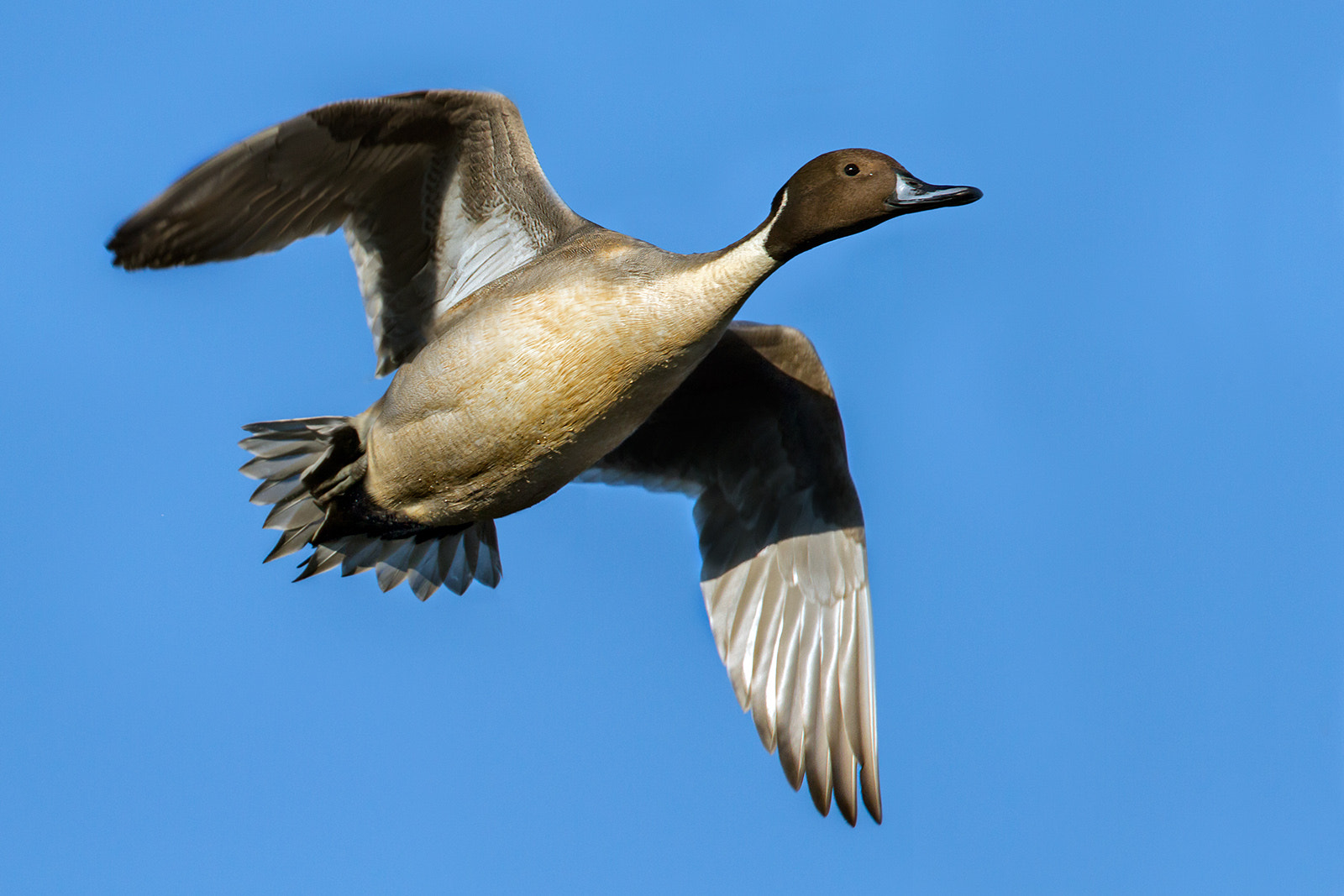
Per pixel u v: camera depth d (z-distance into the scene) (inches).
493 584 490.6
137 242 376.2
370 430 435.2
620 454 495.8
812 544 483.5
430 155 418.9
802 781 463.5
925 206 414.3
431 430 416.8
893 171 420.5
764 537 489.4
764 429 486.9
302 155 391.2
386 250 431.8
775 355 471.2
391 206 425.7
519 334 403.9
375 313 436.1
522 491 430.3
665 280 406.6
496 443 413.1
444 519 444.8
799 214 418.3
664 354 406.0
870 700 464.1
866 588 474.9
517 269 425.7
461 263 437.1
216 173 377.1
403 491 434.9
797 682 472.7
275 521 460.8
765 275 420.5
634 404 413.7
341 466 439.2
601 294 404.2
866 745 460.1
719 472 495.8
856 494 480.4
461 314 429.4
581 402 407.2
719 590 487.5
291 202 403.5
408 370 419.8
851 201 416.2
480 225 435.2
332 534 450.0
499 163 426.6
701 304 407.2
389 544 477.1
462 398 409.1
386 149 407.2
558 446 414.9
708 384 482.6
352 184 413.1
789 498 488.1
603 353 403.2
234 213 390.9
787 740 467.8
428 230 432.8
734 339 468.4
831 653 472.1
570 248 417.7
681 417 492.4
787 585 483.2
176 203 374.9
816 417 477.1
